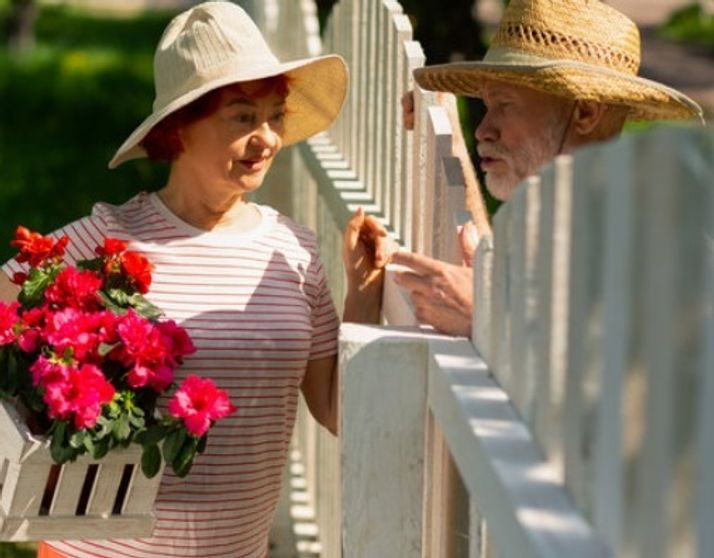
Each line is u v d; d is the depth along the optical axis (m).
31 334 5.69
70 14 50.22
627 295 2.99
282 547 9.63
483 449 3.70
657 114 6.35
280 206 10.66
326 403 6.71
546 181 3.67
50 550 6.43
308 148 9.85
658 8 44.12
